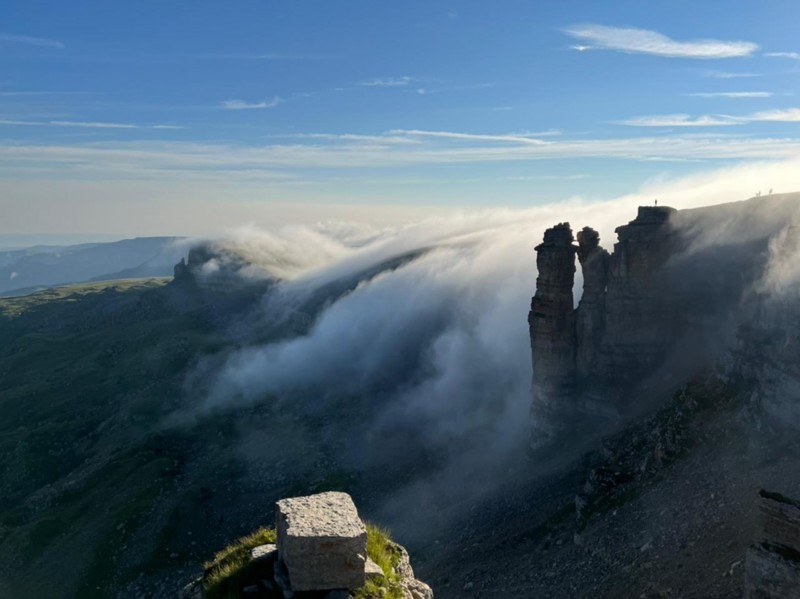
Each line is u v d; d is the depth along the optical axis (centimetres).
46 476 14650
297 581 1997
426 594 2309
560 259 9219
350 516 2189
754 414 5659
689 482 5441
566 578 5303
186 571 9294
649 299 8712
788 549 3188
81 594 9288
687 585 4081
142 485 12362
